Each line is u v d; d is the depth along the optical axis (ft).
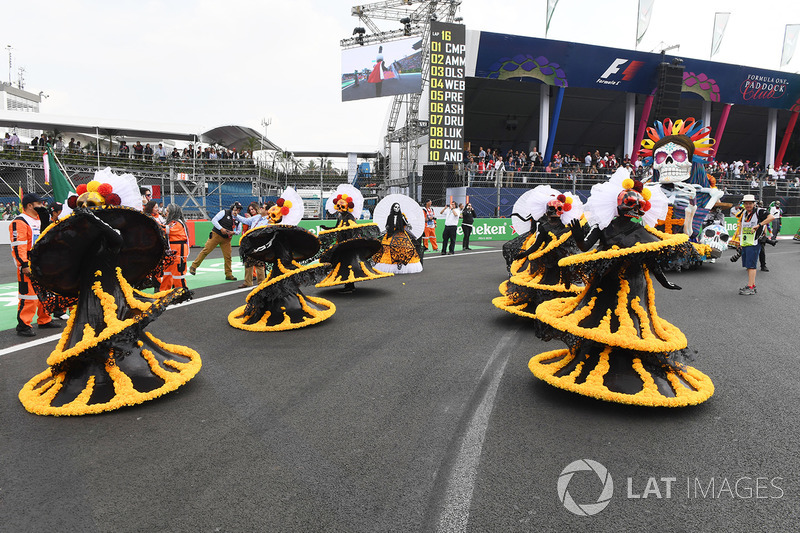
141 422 11.81
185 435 11.14
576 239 13.78
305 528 7.84
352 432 11.29
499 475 9.39
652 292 13.12
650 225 13.14
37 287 13.14
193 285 33.83
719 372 15.35
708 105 101.24
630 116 94.99
